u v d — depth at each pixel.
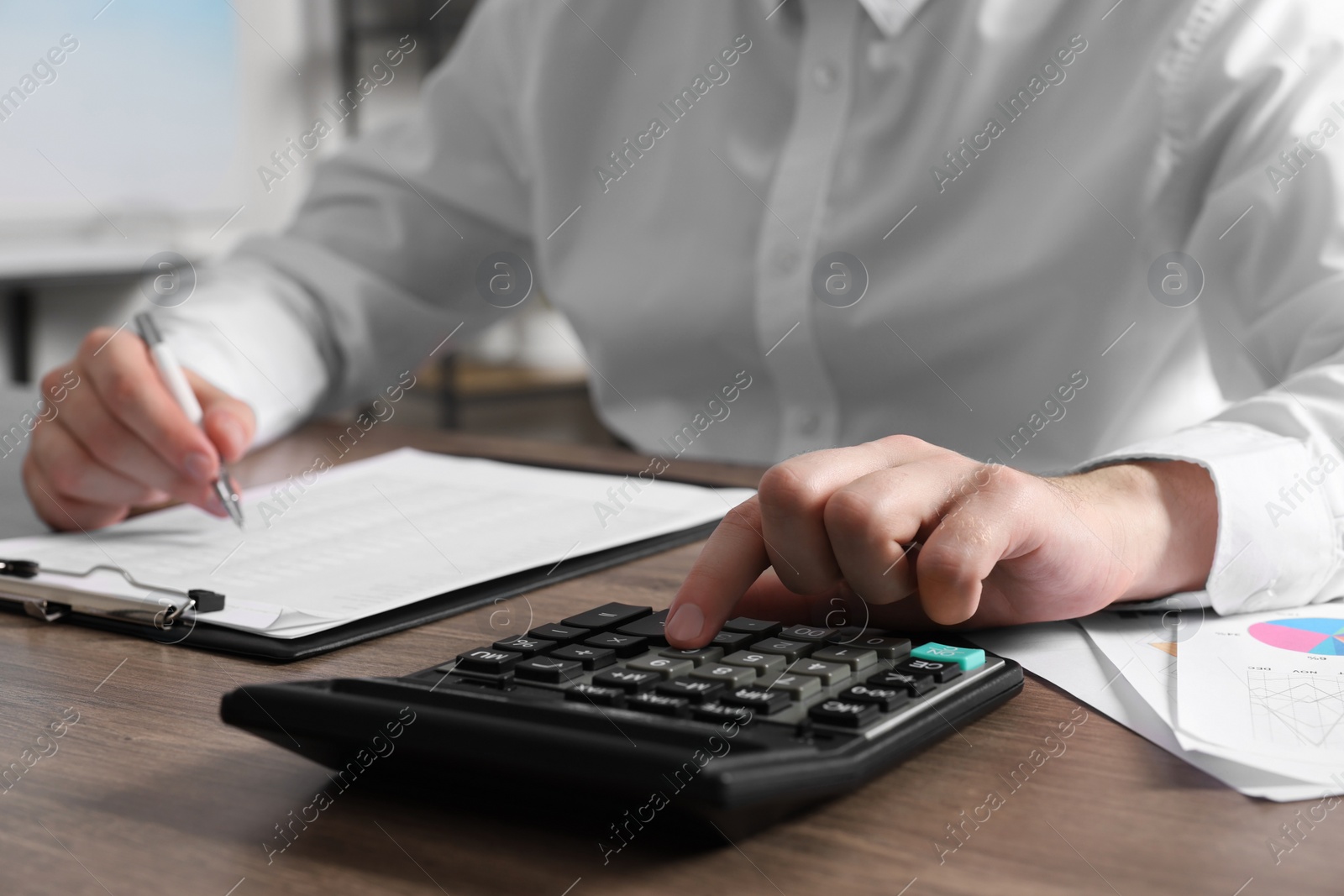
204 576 0.53
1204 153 0.85
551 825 0.29
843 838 0.28
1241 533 0.47
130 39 2.29
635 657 0.37
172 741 0.35
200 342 0.92
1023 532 0.40
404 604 0.49
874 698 0.33
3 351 2.26
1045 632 0.45
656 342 1.10
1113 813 0.29
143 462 0.63
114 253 2.29
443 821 0.30
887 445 0.45
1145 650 0.42
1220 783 0.31
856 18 0.97
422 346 1.18
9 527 0.66
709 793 0.26
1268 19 0.82
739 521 0.42
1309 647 0.42
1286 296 0.72
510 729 0.30
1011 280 0.93
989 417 0.98
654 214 1.08
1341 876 0.26
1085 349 0.93
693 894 0.25
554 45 1.09
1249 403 0.56
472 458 0.83
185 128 2.42
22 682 0.41
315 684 0.33
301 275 1.10
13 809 0.31
